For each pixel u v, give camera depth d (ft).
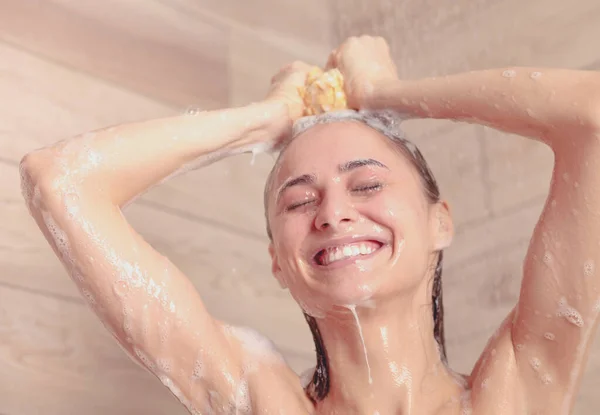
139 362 2.93
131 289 2.81
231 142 3.03
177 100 5.38
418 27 5.84
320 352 3.01
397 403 2.85
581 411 4.37
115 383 4.52
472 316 4.98
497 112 2.81
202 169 5.29
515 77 2.79
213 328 2.94
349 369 2.88
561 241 2.68
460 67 5.52
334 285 2.69
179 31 5.55
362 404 2.86
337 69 3.23
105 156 2.86
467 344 4.96
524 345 2.80
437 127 5.47
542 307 2.73
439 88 2.94
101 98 5.04
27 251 4.46
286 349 5.25
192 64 5.53
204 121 2.99
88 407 4.39
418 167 3.04
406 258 2.75
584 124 2.61
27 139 4.66
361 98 3.10
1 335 4.24
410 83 3.02
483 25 5.48
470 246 5.10
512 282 4.84
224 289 5.10
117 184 2.87
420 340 2.90
